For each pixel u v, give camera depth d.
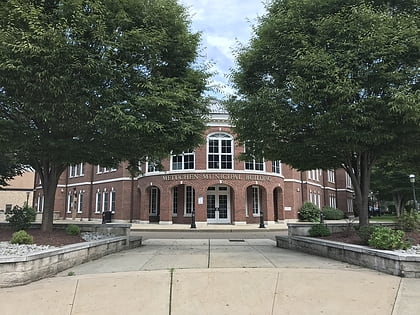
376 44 9.16
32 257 7.33
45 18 9.33
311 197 39.50
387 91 9.19
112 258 10.23
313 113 10.25
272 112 10.66
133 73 10.65
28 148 10.90
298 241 12.00
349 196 52.38
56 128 10.71
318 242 10.65
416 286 6.76
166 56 12.03
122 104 10.32
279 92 10.64
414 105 8.44
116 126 10.09
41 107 9.67
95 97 9.95
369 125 9.40
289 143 11.56
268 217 30.34
